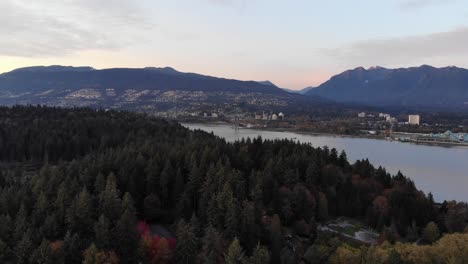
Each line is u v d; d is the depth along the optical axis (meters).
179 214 109.12
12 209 100.81
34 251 78.44
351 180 141.75
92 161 137.62
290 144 170.88
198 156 136.88
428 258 89.25
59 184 112.56
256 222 100.94
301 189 119.31
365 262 87.94
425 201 132.62
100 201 100.12
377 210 125.00
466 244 95.06
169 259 87.19
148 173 121.56
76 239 83.25
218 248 86.38
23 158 198.25
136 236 88.38
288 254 93.75
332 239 102.69
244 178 127.75
